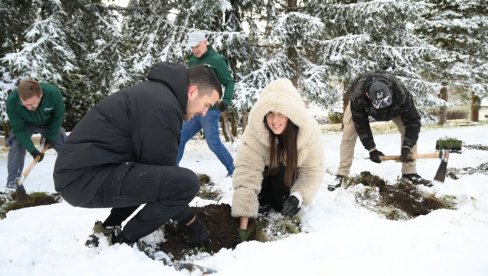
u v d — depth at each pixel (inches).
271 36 369.7
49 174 234.5
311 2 404.8
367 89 153.2
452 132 472.1
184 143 189.6
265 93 117.2
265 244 102.0
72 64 347.9
